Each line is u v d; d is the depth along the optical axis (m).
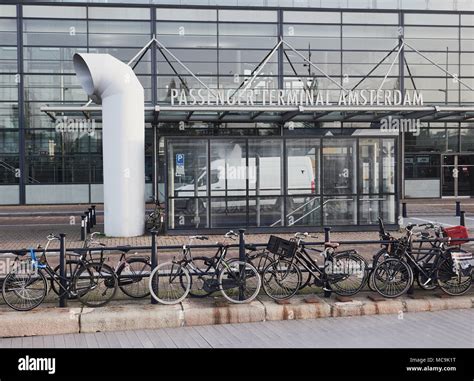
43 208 25.91
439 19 28.86
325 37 27.91
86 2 26.98
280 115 25.44
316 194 16.30
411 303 8.21
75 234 16.70
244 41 27.47
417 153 30.02
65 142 27.45
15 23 26.92
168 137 15.78
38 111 27.23
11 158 27.25
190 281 8.19
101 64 15.26
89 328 7.36
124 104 15.47
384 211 16.56
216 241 14.44
